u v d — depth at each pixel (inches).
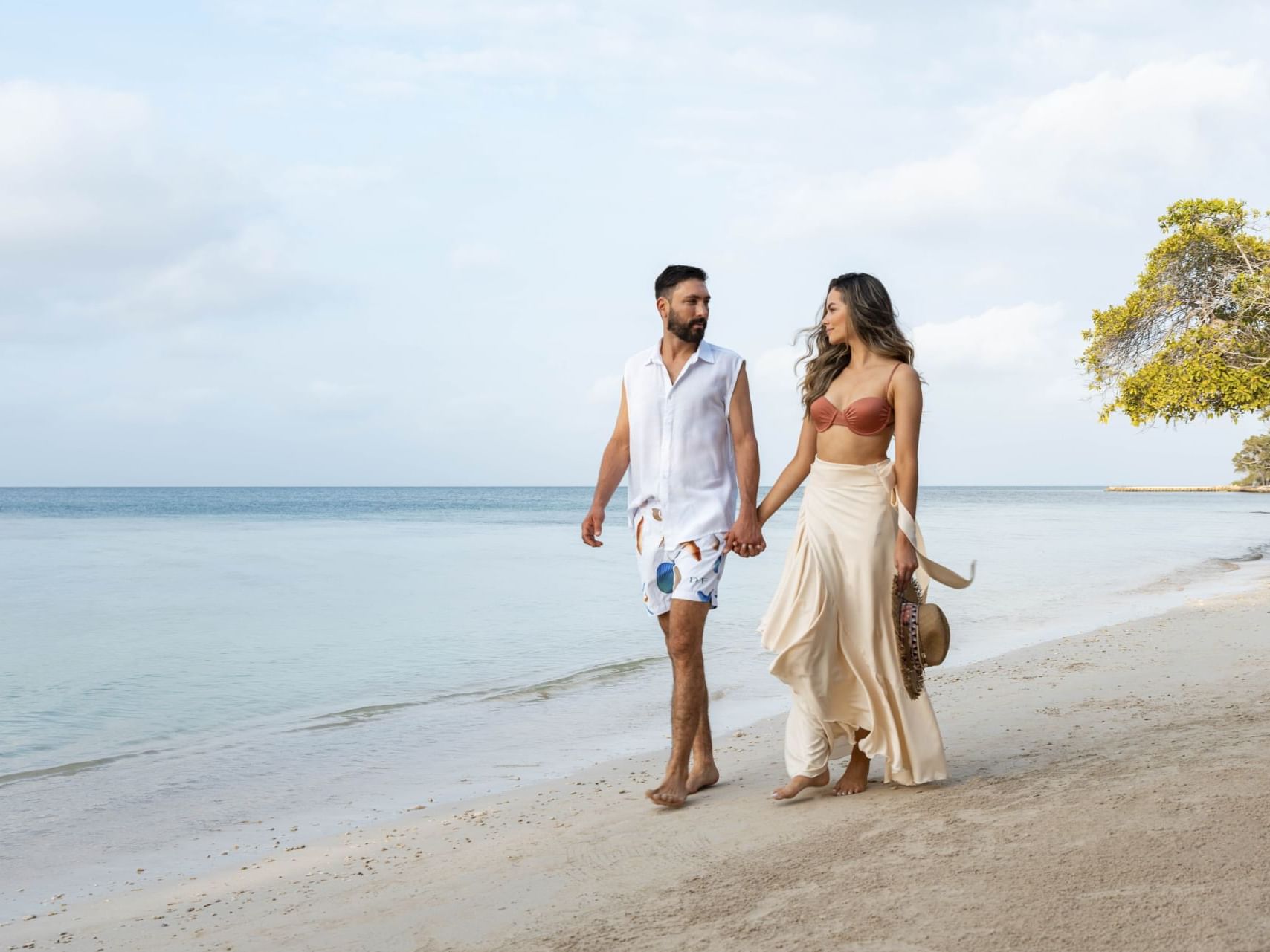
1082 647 354.0
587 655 412.8
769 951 90.4
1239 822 105.5
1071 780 137.3
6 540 1371.8
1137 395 829.8
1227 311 839.7
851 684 147.4
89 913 148.0
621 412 176.1
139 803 213.2
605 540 1339.8
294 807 207.2
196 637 468.4
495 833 167.6
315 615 545.3
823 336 152.8
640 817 158.2
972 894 96.0
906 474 143.4
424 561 968.3
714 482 163.3
